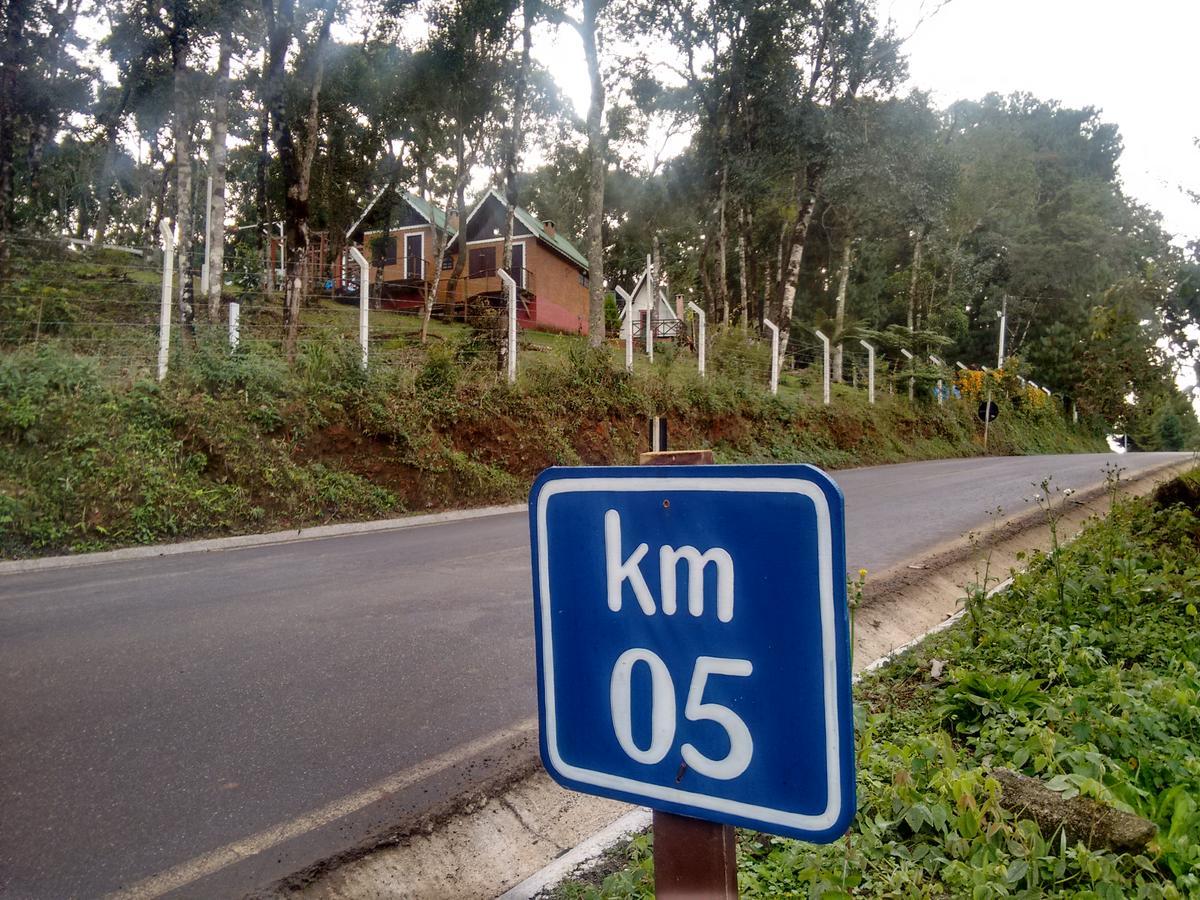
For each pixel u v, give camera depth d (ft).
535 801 11.81
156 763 12.53
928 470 66.95
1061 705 13.37
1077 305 156.56
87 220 114.62
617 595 4.69
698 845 4.55
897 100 86.94
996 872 8.62
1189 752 12.03
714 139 94.38
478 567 27.02
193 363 39.75
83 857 10.02
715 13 81.61
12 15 63.57
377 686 15.88
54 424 34.22
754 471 4.18
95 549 31.22
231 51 58.44
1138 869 9.13
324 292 94.84
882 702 15.02
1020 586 20.66
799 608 4.05
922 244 128.77
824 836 3.96
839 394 92.12
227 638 18.90
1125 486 46.57
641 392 62.28
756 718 4.18
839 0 79.25
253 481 37.29
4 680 16.10
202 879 9.62
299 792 11.69
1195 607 18.74
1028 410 140.87
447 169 106.11
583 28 72.43
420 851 10.41
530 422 51.49
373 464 42.11
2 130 63.77
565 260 118.93
